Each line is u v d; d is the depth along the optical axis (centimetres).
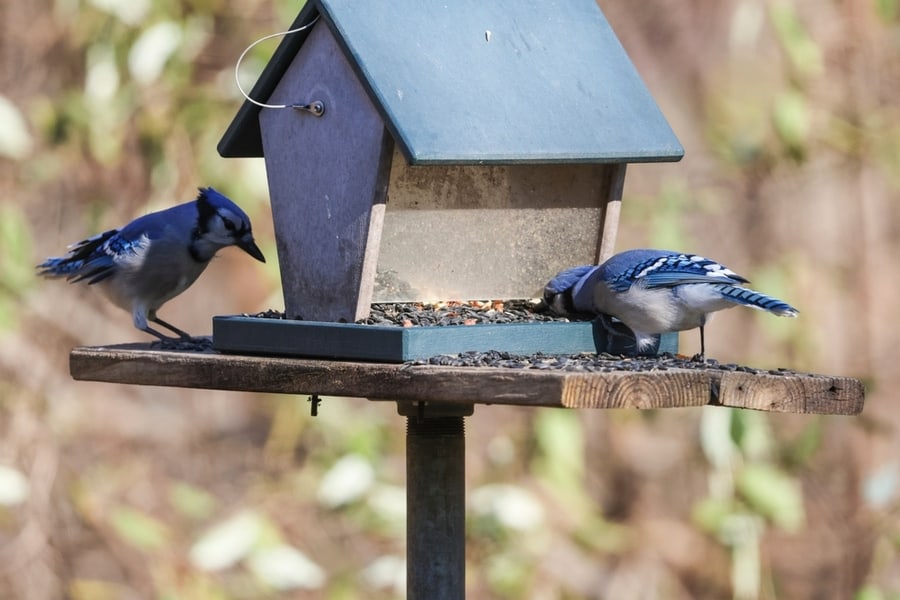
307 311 779
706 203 1349
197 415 1417
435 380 664
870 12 1370
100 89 1249
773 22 1302
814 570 1352
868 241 1389
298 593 1295
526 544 1234
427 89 737
